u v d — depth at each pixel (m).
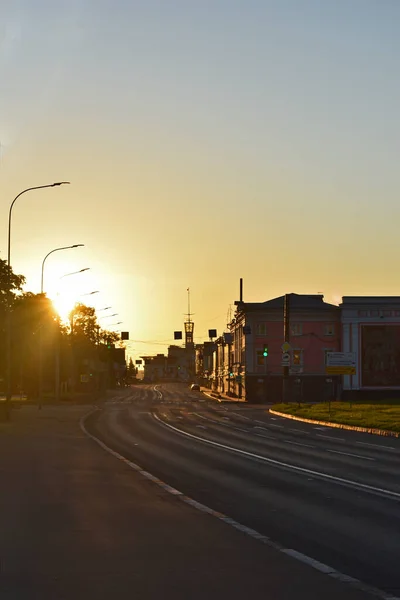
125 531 14.93
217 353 188.75
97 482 23.48
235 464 30.44
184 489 22.50
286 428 57.84
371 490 22.20
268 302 126.69
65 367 144.00
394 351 118.12
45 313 87.19
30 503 18.89
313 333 122.88
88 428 55.78
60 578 10.97
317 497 20.70
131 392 189.25
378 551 13.29
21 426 57.84
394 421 55.84
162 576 11.11
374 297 118.81
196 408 98.69
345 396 117.81
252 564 11.98
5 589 10.34
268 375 123.62
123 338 148.12
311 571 11.52
